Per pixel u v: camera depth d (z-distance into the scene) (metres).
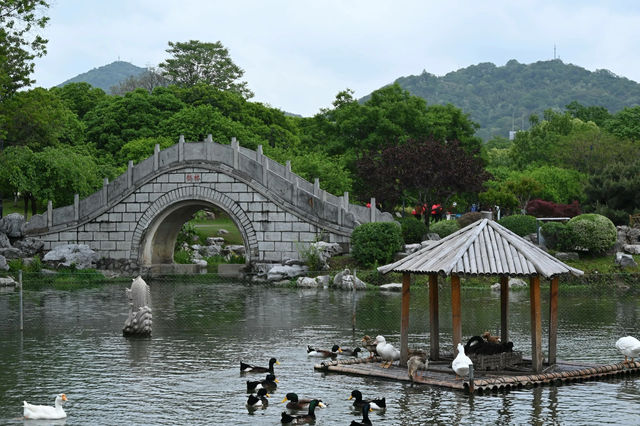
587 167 85.62
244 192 53.12
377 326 31.27
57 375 22.17
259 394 19.33
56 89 101.25
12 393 20.12
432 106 86.62
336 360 23.41
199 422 17.47
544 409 18.27
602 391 20.00
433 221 66.44
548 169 80.88
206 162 53.81
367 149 77.19
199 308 37.00
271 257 52.59
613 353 25.42
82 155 68.62
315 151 83.12
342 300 40.06
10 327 31.16
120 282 49.59
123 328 29.34
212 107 82.44
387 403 18.84
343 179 67.25
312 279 47.19
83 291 44.62
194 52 117.69
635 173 65.06
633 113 103.50
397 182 59.91
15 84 59.34
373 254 48.31
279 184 52.53
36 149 69.50
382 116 78.25
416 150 58.47
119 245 55.31
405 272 22.48
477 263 20.48
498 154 132.75
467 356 20.77
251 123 88.88
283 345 27.03
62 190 60.50
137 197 55.06
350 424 16.89
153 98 86.44
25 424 17.33
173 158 54.38
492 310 35.94
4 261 51.62
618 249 52.03
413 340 27.83
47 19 57.34
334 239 51.44
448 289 44.88
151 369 22.98
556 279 22.03
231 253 66.69
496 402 18.86
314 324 31.84
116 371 22.70
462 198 79.94
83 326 31.39
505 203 65.12
